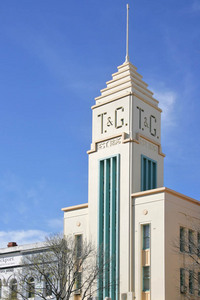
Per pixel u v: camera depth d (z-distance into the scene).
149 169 60.66
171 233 54.22
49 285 54.66
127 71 63.47
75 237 61.25
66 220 62.94
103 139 61.09
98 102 63.81
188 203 57.78
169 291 52.06
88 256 56.25
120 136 59.62
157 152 62.38
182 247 55.06
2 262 67.25
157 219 54.28
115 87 63.22
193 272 52.59
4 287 65.44
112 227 57.50
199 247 52.62
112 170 59.28
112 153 59.91
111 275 55.78
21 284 59.34
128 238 55.62
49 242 57.69
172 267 53.25
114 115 61.28
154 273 52.97
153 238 54.06
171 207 55.09
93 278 53.03
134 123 59.84
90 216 60.00
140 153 59.41
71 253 56.00
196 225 56.56
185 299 53.53
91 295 53.84
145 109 62.19
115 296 55.09
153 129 62.81
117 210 57.41
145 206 55.59
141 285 53.56
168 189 54.78
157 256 53.28
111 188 58.78
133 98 60.62
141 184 58.41
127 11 67.00
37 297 60.81
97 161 61.19
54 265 55.47
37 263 55.94
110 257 56.06
